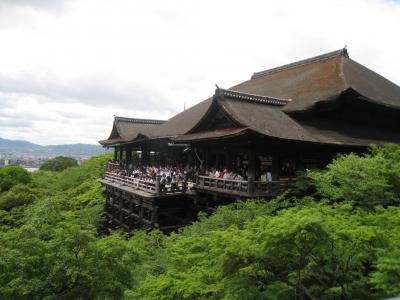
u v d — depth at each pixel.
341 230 7.36
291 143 19.05
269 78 37.53
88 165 54.72
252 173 17.44
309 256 8.15
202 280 8.77
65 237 9.19
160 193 21.83
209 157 23.42
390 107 25.16
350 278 8.53
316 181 16.98
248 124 17.98
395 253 6.76
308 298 8.56
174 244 13.05
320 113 24.27
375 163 15.11
